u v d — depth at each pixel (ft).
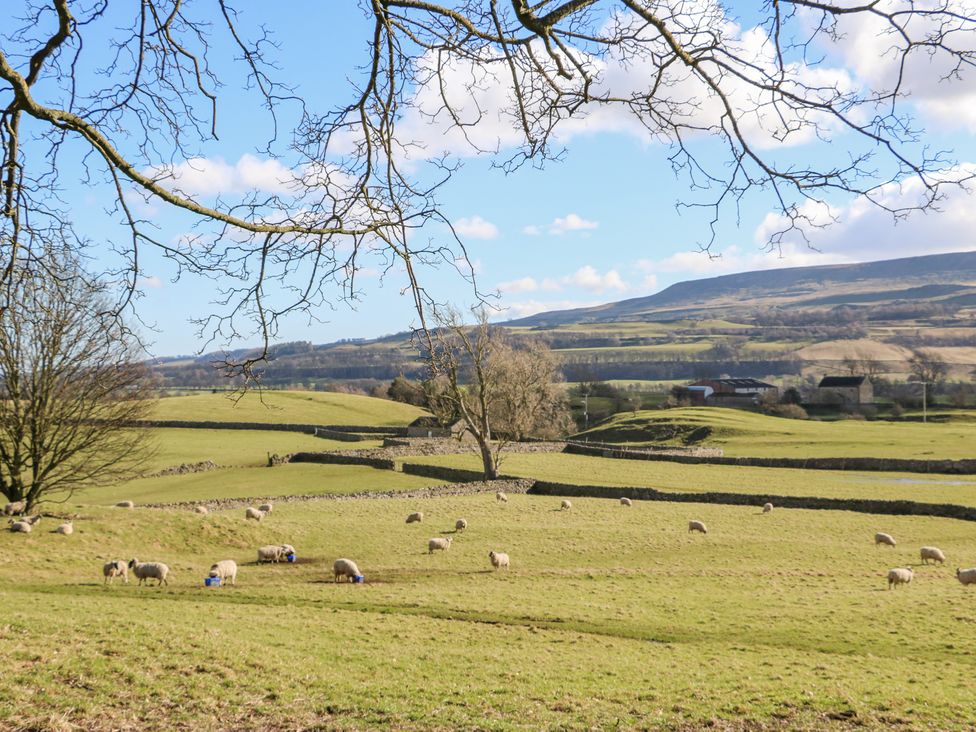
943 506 203.41
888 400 590.55
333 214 25.26
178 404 507.71
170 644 72.43
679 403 595.06
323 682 67.92
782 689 71.10
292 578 127.85
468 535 171.22
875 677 76.43
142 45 24.50
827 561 149.28
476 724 59.57
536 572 135.13
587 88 25.11
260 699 62.69
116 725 54.29
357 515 195.31
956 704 67.41
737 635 94.89
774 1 21.42
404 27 25.32
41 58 22.77
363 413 517.55
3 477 153.58
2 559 129.18
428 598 110.11
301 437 409.28
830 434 401.70
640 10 21.93
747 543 165.78
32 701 55.93
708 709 65.16
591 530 177.17
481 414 257.96
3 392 151.12
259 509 198.49
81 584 112.78
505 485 248.73
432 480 266.36
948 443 349.82
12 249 24.13
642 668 78.23
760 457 318.86
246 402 524.11
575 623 98.58
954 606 108.78
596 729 59.82
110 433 163.43
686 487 244.83
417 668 74.49
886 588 122.83
